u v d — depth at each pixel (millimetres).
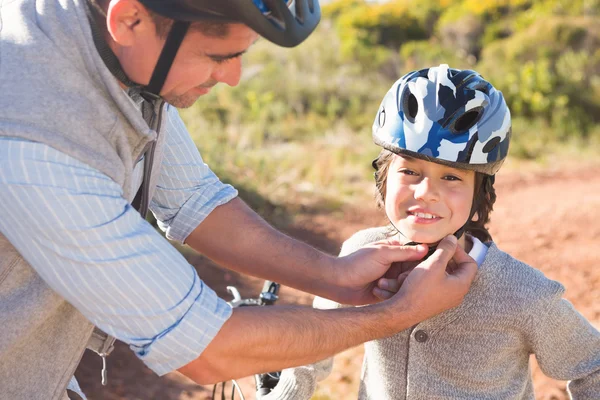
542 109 13609
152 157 1837
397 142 1852
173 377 4180
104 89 1575
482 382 1913
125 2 1481
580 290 5664
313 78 14086
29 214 1456
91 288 1505
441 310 1777
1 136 1455
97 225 1488
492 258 1896
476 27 21375
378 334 1730
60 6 1562
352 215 7844
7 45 1507
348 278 1973
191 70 1596
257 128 10750
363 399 2152
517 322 1851
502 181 9664
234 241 2100
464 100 1806
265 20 1489
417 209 1879
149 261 1528
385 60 16812
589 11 19672
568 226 7336
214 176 2166
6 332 1524
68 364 1686
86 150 1515
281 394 2223
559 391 4145
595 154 11648
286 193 8367
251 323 1605
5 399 1583
